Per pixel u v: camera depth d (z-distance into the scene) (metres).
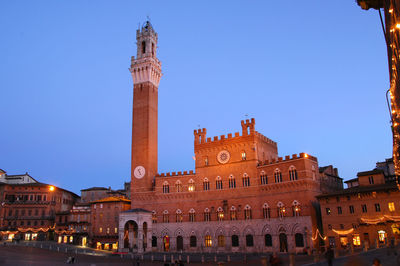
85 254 91.69
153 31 137.38
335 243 80.88
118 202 121.00
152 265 72.00
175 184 113.19
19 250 89.06
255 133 104.38
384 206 74.56
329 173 111.62
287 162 94.12
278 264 34.91
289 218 90.88
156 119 129.38
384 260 44.19
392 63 19.09
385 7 18.91
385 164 112.81
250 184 100.44
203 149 111.94
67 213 130.88
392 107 23.94
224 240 100.94
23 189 132.75
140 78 129.25
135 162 121.25
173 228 109.56
